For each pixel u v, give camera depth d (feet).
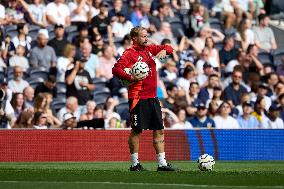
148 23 260.01
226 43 255.70
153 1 271.90
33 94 209.46
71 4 252.42
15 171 127.03
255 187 98.12
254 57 257.34
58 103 213.05
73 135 181.37
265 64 265.95
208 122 210.59
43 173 122.31
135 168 132.05
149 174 119.85
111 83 224.12
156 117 131.75
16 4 243.19
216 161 187.83
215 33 267.59
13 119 197.98
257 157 196.75
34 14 245.24
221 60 254.68
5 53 222.89
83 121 192.03
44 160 179.42
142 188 97.30
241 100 226.38
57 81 219.41
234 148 194.59
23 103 204.74
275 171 132.57
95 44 234.58
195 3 278.67
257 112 222.48
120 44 247.91
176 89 220.23
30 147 179.11
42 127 189.78
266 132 198.29
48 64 225.56
